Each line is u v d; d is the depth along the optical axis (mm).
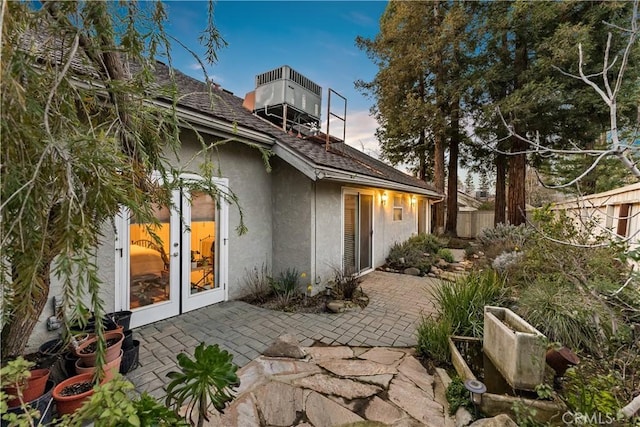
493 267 5891
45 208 914
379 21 14312
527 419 1907
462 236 16984
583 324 2957
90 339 2471
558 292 3342
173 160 3996
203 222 4547
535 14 9883
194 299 4414
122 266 3584
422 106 12688
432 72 13266
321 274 5633
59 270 843
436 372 2920
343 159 6914
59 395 1975
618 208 6020
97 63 1258
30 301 908
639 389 1947
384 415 2266
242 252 5148
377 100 14977
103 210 1051
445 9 12938
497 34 11102
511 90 11711
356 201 7102
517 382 2498
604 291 2572
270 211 5734
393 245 9172
